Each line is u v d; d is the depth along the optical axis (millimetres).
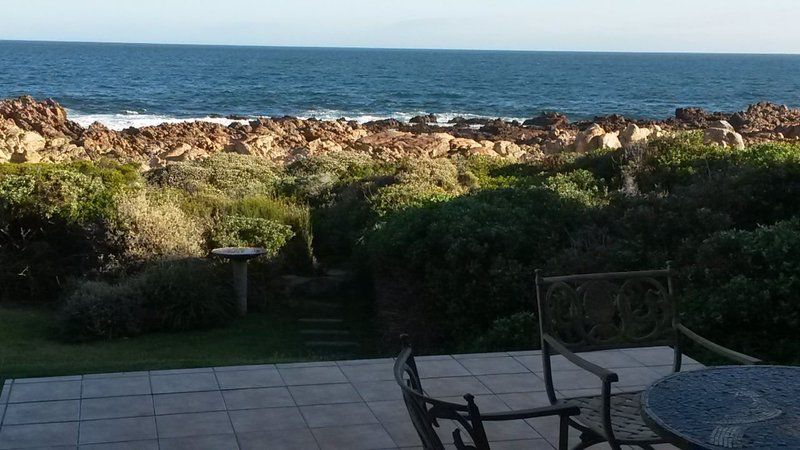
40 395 4730
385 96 72000
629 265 7816
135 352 8242
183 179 15164
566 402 3461
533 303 8117
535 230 8867
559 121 46875
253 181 15297
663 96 79875
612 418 3389
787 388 2988
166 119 49500
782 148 10828
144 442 4125
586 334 3844
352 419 4488
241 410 4586
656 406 2824
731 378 3104
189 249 10414
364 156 19828
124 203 10719
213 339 8875
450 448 4160
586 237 8664
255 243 10859
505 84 92875
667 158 12125
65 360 7641
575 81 101875
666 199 8820
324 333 9125
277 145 32000
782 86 101188
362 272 10594
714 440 2523
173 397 4762
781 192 8695
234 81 87312
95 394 4773
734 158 11242
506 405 4785
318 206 13695
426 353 8117
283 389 4938
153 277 9414
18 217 10875
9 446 4027
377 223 10344
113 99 60812
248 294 10023
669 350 5961
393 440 4227
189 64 126250
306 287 10555
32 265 10531
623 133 20969
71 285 10000
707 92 86688
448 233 8641
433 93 76500
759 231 6910
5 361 7430
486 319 8312
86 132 33688
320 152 27766
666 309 3945
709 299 6453
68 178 11250
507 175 15531
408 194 11523
